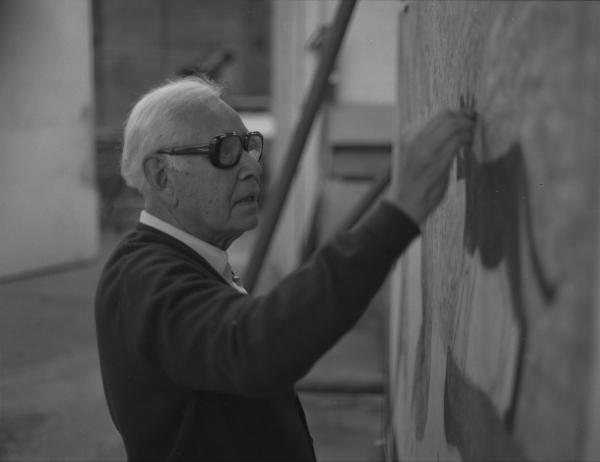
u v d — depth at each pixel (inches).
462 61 45.0
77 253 272.5
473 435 41.7
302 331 32.8
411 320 82.0
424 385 68.1
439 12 56.7
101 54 489.1
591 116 23.0
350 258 32.7
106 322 41.8
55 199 263.0
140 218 46.2
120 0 487.5
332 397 153.5
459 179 47.3
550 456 26.6
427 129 34.8
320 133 222.1
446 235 53.7
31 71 250.2
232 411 42.7
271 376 33.6
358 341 183.8
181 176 43.4
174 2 492.7
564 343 25.1
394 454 101.7
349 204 211.0
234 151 43.6
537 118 28.3
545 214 27.2
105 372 42.9
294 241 235.9
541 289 27.7
